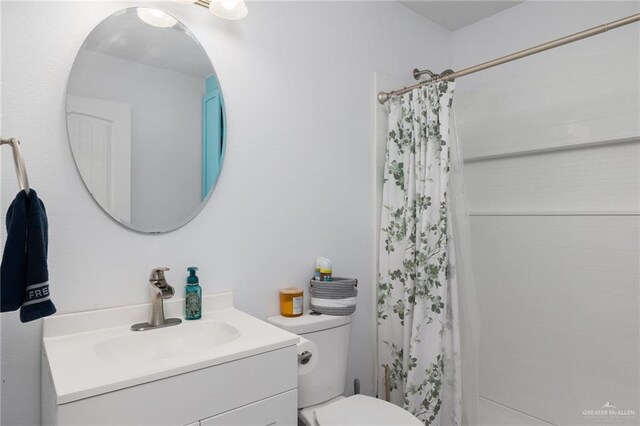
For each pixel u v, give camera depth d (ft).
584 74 6.49
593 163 6.57
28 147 3.76
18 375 3.72
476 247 8.06
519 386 7.35
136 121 4.40
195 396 3.15
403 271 6.64
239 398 3.42
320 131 6.21
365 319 6.87
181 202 4.70
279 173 5.66
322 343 5.32
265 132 5.50
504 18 7.91
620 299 6.19
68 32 3.98
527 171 7.39
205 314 4.72
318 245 6.15
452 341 5.94
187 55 4.78
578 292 6.64
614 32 6.39
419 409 5.95
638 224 6.03
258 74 5.44
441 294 5.92
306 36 6.06
